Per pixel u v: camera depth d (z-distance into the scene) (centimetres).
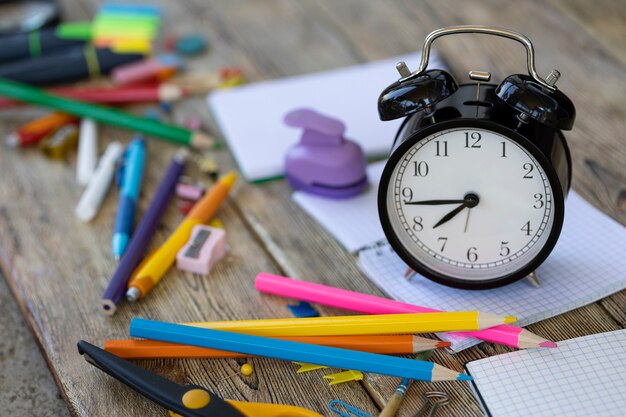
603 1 150
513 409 75
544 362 80
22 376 103
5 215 111
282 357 83
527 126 81
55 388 101
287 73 138
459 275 89
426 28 147
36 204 113
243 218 108
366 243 100
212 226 106
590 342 82
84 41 146
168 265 98
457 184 85
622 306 88
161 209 107
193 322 91
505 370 79
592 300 88
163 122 129
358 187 107
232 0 162
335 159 105
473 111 82
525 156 82
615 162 111
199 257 98
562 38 140
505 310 87
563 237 97
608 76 129
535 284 90
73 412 82
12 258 103
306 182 108
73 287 98
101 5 163
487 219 86
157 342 86
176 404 75
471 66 134
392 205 87
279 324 85
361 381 82
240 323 86
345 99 126
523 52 137
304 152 107
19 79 135
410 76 83
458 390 80
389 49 142
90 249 104
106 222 109
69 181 117
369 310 89
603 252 94
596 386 77
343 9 156
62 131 126
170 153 122
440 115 82
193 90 136
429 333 86
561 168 84
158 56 145
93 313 94
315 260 99
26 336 110
